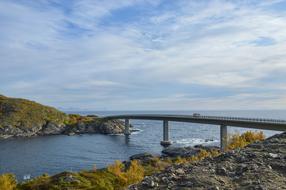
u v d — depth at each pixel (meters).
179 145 159.75
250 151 16.91
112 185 46.75
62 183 44.56
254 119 128.62
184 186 12.25
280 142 18.53
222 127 144.75
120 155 128.25
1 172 93.56
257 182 12.13
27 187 45.25
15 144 164.12
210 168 14.32
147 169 59.12
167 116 186.75
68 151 137.88
